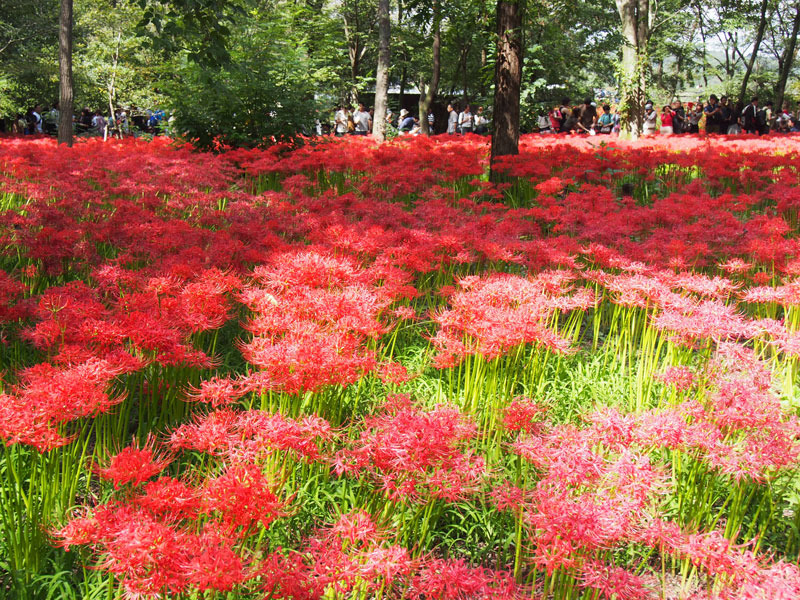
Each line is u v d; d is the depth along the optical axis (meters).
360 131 21.12
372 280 4.46
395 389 4.09
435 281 5.85
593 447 2.81
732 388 3.00
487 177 11.34
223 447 2.56
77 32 24.64
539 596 2.45
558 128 20.05
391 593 2.46
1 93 22.70
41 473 2.76
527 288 4.42
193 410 3.68
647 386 4.20
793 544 3.06
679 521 2.93
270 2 22.31
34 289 5.15
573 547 2.25
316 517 3.02
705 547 2.38
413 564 2.28
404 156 10.98
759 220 6.62
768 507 3.24
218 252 4.86
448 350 3.74
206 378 4.11
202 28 10.04
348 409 3.86
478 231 6.20
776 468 2.79
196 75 12.52
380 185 9.13
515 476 3.18
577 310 5.25
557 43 22.42
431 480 2.55
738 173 9.56
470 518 3.23
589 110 19.00
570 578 2.37
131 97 24.72
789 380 4.36
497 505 2.67
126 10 24.12
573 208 7.57
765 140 14.20
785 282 5.09
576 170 9.60
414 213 7.23
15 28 23.23
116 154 11.25
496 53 10.84
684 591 2.67
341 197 7.52
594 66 26.64
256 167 9.94
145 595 2.00
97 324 3.22
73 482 2.89
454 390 4.31
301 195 8.23
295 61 13.36
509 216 7.23
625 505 2.40
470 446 3.58
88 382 2.63
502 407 3.60
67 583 2.54
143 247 5.27
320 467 3.22
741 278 6.02
